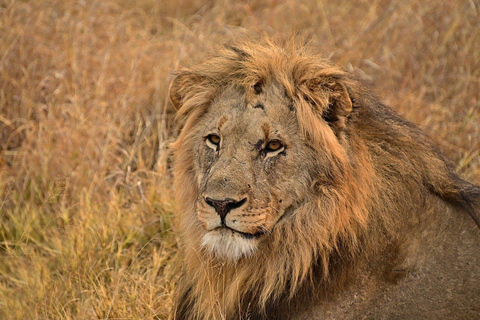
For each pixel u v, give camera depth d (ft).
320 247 23.00
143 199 36.04
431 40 46.37
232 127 23.32
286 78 23.36
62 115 41.37
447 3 47.39
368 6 51.13
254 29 49.19
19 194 38.01
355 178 22.84
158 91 42.60
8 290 31.83
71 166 38.60
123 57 45.34
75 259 32.12
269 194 22.89
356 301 23.44
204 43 46.98
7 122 40.45
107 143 38.73
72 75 43.32
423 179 24.00
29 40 44.62
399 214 23.44
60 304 29.48
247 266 23.90
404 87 44.47
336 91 22.90
